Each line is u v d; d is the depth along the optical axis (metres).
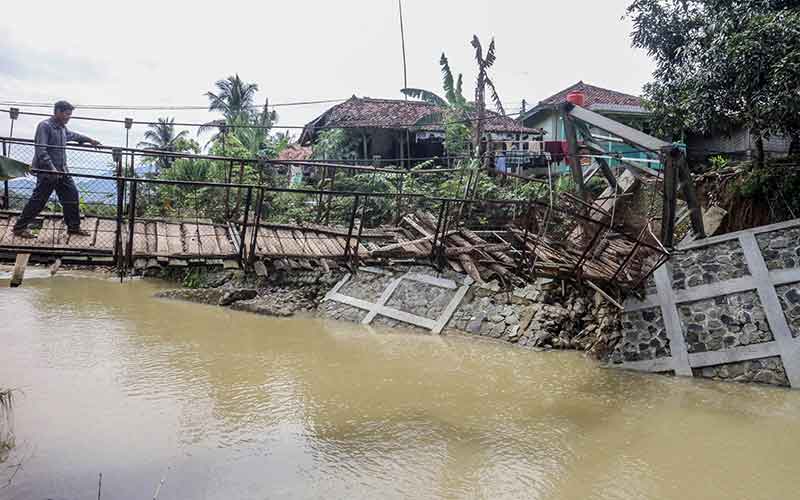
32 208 7.54
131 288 19.73
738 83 11.39
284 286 18.67
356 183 18.17
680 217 13.80
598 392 10.49
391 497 6.65
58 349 12.31
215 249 8.31
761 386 10.66
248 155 21.47
